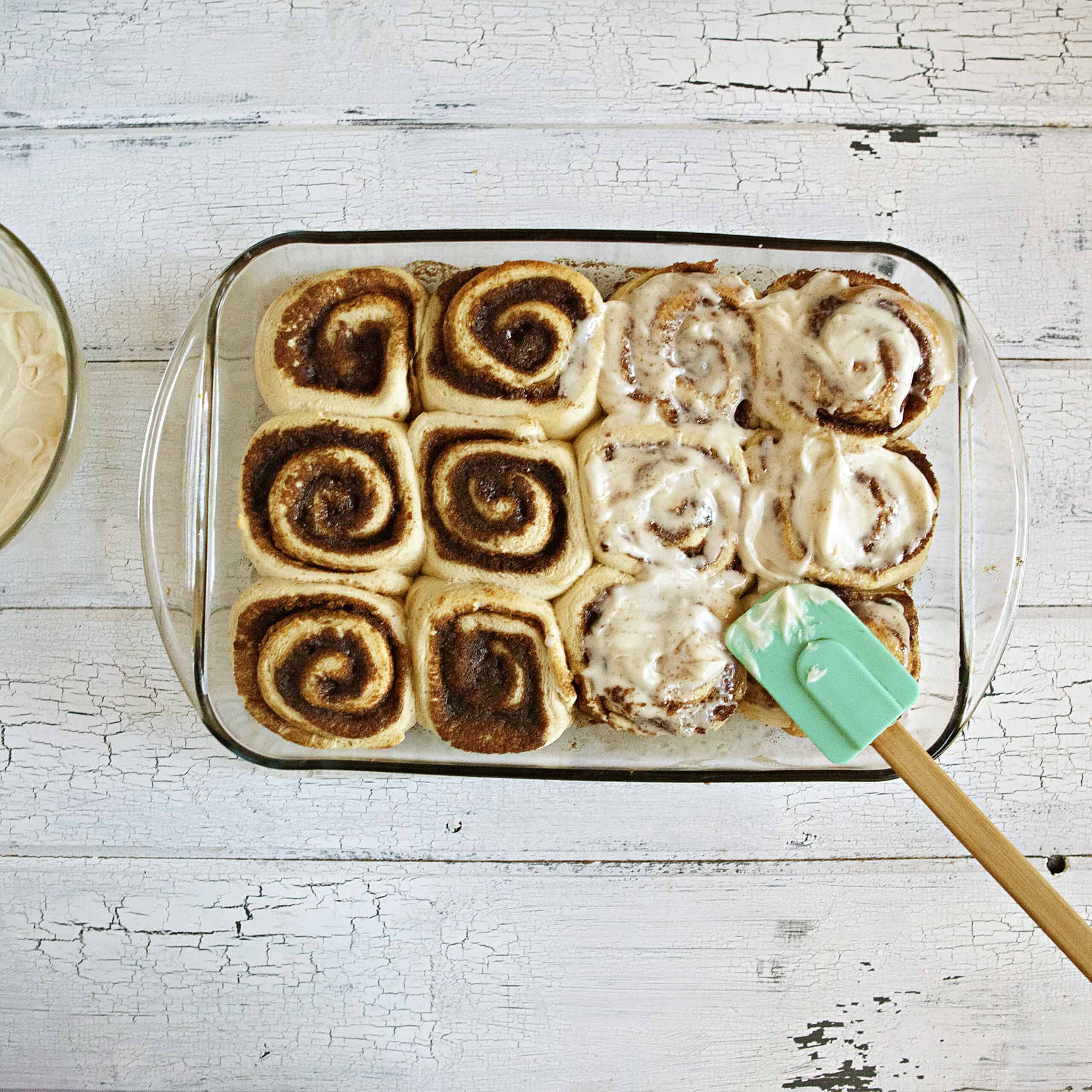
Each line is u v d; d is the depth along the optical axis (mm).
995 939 811
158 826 803
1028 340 814
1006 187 816
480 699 736
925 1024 811
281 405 745
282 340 743
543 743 737
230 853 804
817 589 741
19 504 772
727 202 815
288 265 763
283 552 736
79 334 810
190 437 765
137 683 805
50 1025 804
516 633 735
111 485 808
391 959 806
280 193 814
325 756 754
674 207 815
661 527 736
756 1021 809
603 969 808
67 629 806
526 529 732
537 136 815
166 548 775
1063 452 817
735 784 809
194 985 804
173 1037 805
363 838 805
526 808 806
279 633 733
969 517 781
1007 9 815
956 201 816
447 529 739
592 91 818
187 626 776
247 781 804
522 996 807
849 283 750
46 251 812
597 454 737
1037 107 815
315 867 804
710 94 818
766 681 737
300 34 816
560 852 807
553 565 737
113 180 814
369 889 805
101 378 810
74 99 814
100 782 803
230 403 765
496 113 816
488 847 806
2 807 802
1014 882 718
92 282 812
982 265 816
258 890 804
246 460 741
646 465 738
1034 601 815
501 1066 808
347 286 748
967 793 812
